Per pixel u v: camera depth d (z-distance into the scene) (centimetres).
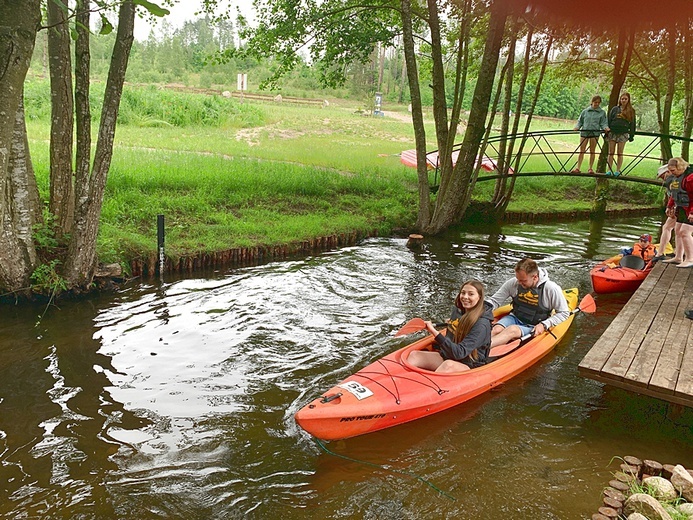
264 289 951
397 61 6300
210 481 468
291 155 2073
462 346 579
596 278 962
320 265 1103
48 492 445
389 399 526
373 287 981
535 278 700
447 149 1448
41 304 837
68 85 870
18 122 802
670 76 1809
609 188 1992
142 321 798
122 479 465
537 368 693
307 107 4150
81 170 831
